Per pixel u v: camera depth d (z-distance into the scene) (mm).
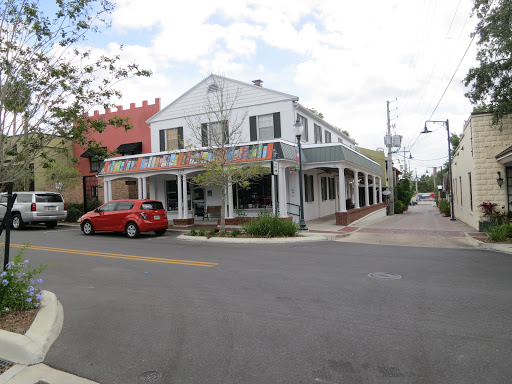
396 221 21766
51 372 3887
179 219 18812
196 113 21047
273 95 19500
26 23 5824
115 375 3791
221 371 3799
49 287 7180
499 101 13539
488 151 15172
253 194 19734
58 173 21969
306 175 21156
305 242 13117
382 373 3684
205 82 20844
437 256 9992
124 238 14938
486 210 14742
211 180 14789
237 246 12328
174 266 9016
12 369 3967
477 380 3518
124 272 8438
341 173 18031
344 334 4645
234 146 16891
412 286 6816
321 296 6266
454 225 18484
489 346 4227
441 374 3639
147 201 15383
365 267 8578
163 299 6281
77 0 6164
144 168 19203
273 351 4219
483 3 12320
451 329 4738
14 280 5566
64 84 6148
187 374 3762
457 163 23031
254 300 6113
